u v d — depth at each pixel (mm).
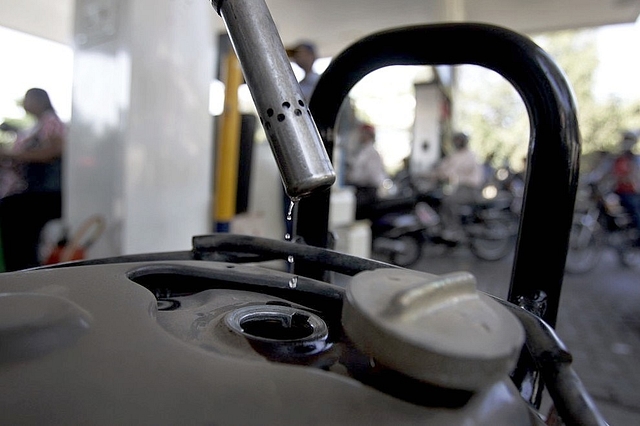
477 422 279
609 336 3039
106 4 2047
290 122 391
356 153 5395
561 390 346
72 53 2246
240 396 276
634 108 16922
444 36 596
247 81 407
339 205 3615
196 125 2447
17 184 2789
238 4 404
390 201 5168
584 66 17734
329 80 689
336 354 370
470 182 6074
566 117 539
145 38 2061
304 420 263
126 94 2008
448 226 5859
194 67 2389
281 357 357
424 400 291
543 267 568
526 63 551
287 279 543
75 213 2260
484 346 261
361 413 271
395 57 639
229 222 2527
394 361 270
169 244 2307
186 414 261
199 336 388
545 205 558
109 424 253
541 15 5707
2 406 261
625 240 5836
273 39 408
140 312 373
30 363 291
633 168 6004
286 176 391
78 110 2229
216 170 2746
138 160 2092
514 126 18656
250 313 435
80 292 407
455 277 312
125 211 2053
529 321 407
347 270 573
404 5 4641
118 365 296
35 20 4770
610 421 1937
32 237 2756
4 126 4523
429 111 8516
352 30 5395
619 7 5352
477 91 18922
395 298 285
